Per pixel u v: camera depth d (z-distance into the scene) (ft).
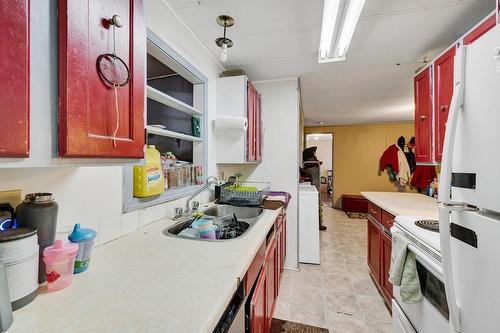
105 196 3.46
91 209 3.24
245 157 6.98
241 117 6.81
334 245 11.37
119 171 3.71
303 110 14.56
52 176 2.75
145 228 4.18
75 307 1.96
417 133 6.47
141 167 4.00
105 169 3.46
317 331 5.52
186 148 6.64
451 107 2.32
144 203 4.19
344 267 8.91
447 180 2.29
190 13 4.99
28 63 1.58
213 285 2.32
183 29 5.37
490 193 1.90
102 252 3.13
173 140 6.80
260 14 5.03
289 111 8.98
